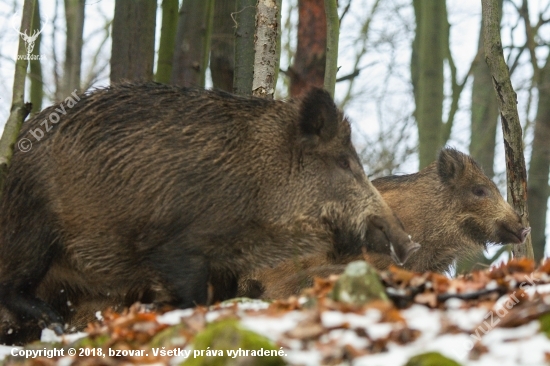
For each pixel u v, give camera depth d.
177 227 10.60
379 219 11.28
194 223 10.61
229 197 10.73
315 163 11.33
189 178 10.63
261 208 10.97
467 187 15.02
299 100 11.55
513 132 13.70
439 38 22.75
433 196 14.99
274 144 11.16
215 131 10.92
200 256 10.67
